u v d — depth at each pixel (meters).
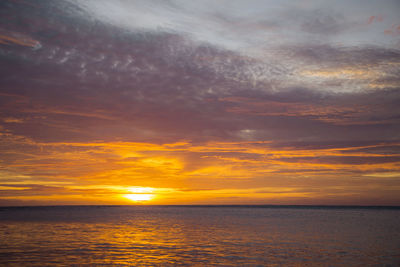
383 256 25.58
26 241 33.19
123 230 45.91
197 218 81.06
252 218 80.12
